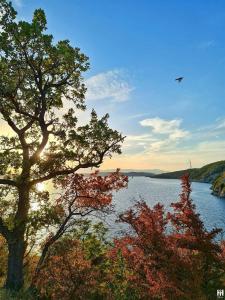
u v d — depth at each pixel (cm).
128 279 1722
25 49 1666
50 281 2020
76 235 2250
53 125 1872
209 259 1535
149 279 1591
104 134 1806
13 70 1691
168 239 1639
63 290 2017
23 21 1575
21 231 1864
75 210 2178
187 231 1622
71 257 2128
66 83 1891
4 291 1664
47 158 1859
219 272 1539
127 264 1756
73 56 1748
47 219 1841
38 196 1927
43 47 1664
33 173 1866
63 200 2123
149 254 1628
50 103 1916
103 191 2120
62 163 1856
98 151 1855
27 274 2408
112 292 1848
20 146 1833
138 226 1703
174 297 1509
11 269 1877
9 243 1858
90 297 2100
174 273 1498
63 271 2055
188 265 1498
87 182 2127
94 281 2041
